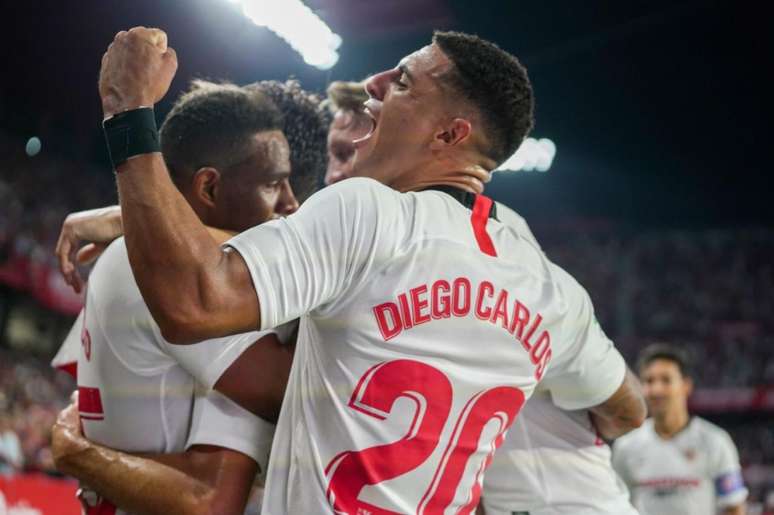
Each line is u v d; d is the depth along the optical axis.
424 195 1.51
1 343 17.05
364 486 1.38
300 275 1.31
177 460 1.59
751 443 19.88
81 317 2.01
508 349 1.52
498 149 1.67
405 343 1.40
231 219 1.81
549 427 2.16
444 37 1.67
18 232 15.23
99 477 1.63
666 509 5.76
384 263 1.40
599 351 1.84
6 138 17.78
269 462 1.50
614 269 24.41
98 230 2.01
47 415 12.55
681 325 22.28
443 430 1.44
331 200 1.38
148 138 1.30
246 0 9.30
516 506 2.20
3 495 5.13
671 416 5.82
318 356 1.42
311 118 2.23
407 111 1.63
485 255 1.51
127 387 1.66
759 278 23.31
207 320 1.25
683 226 26.89
